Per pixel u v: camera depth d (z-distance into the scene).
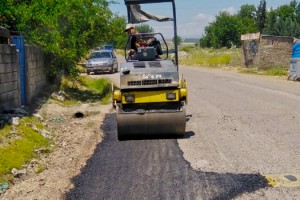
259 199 4.88
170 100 7.97
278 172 5.82
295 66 20.84
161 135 8.30
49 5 13.30
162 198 5.02
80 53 15.34
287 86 17.78
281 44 29.70
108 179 5.78
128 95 7.96
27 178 6.00
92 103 13.91
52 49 13.77
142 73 7.88
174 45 8.70
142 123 7.96
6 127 7.95
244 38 32.47
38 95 13.16
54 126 9.76
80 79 19.03
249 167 6.09
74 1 14.43
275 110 11.08
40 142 7.89
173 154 6.98
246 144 7.52
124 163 6.54
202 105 12.41
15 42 10.46
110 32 15.88
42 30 13.97
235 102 12.87
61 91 14.60
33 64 12.31
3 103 9.14
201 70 31.84
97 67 26.83
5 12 11.77
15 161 6.48
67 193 5.31
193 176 5.77
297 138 7.83
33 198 5.17
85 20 14.91
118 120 7.94
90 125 9.84
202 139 8.04
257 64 30.67
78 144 7.97
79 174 6.05
